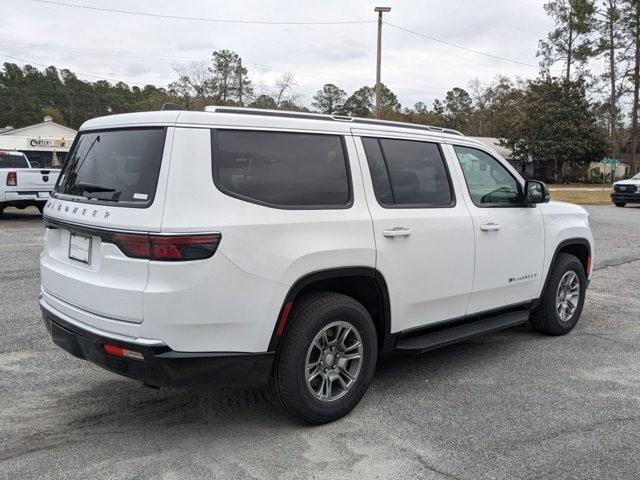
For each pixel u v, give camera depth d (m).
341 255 3.83
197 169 3.37
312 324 3.71
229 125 3.57
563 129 57.22
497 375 4.89
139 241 3.27
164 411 4.10
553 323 5.89
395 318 4.29
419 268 4.38
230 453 3.51
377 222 4.08
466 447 3.62
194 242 3.24
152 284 3.25
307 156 3.88
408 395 4.44
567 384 4.70
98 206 3.58
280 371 3.67
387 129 4.42
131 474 3.26
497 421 4.00
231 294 3.37
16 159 17.92
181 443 3.63
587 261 6.33
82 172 3.95
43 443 3.61
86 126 4.15
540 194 5.36
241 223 3.41
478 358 5.32
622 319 6.73
